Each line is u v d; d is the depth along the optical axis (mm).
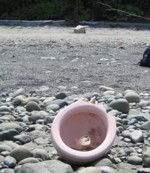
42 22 21438
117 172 4500
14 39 15141
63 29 19781
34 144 5238
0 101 7191
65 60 11008
